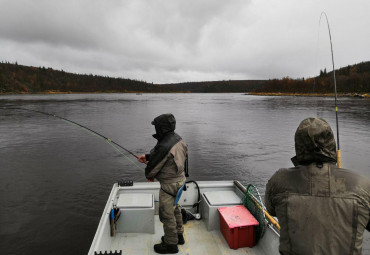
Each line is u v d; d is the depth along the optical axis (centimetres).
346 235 143
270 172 1484
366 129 2994
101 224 363
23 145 2109
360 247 143
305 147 158
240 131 3000
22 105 6956
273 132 2934
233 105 8500
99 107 6931
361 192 146
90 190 1202
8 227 899
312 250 146
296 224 152
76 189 1212
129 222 414
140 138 2470
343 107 6494
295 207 153
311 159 158
